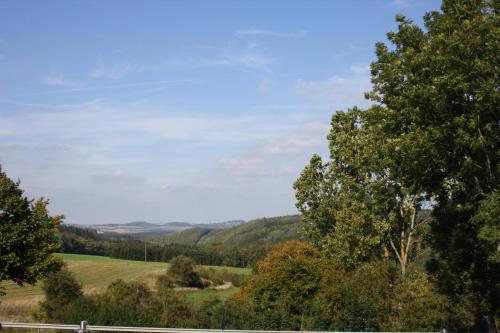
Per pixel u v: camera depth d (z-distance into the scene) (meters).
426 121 23.30
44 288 44.22
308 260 42.81
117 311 33.28
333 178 52.16
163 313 35.34
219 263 104.38
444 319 31.89
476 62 21.12
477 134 21.98
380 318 33.91
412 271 39.56
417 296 33.31
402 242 42.34
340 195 49.84
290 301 39.12
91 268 85.62
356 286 35.97
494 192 21.34
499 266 24.89
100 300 35.00
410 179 25.64
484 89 20.72
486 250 23.22
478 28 21.70
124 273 79.94
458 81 21.30
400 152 23.41
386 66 25.89
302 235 53.78
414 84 23.47
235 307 37.28
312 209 53.41
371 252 44.72
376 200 31.64
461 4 24.33
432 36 24.58
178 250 111.38
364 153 40.78
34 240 28.22
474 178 23.56
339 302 37.09
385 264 36.94
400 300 33.66
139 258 114.56
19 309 45.88
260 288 41.09
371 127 29.45
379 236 42.62
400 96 24.70
